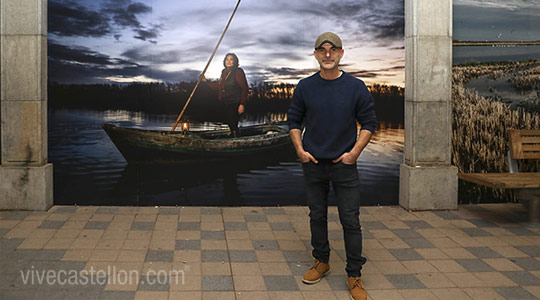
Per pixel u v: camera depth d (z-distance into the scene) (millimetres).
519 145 5828
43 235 4680
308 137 3633
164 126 5824
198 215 5504
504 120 6125
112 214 5461
